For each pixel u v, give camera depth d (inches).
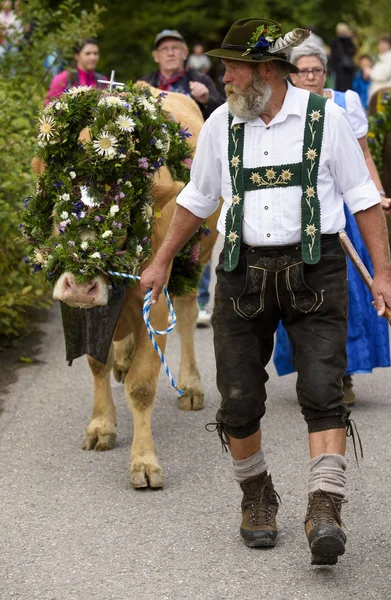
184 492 242.1
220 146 195.9
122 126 223.8
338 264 193.0
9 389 333.1
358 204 192.9
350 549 208.1
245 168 192.4
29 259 231.3
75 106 228.2
